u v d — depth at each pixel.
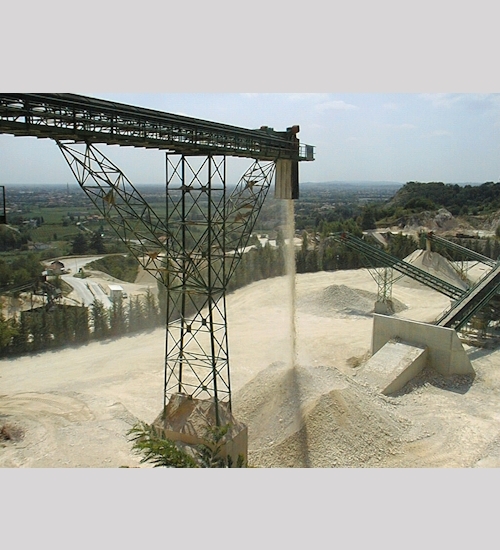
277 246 83.69
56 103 15.36
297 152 27.77
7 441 21.91
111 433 22.69
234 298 57.12
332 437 21.94
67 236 105.06
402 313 48.66
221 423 20.50
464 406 27.59
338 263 76.12
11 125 14.71
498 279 39.44
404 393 29.34
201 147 20.42
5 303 51.22
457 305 36.91
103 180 17.69
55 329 41.25
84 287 60.19
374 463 21.39
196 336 43.16
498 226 102.62
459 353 31.36
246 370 34.44
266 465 21.36
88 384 31.92
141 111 17.89
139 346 40.53
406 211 119.25
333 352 37.94
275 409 24.17
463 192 141.62
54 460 19.72
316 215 141.75
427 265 62.16
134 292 58.41
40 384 32.09
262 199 25.47
